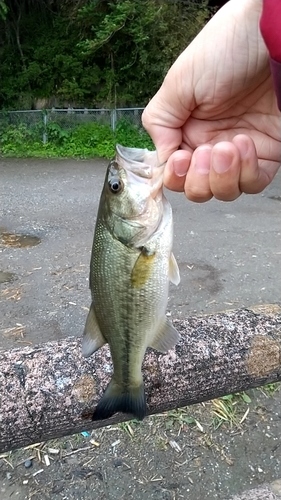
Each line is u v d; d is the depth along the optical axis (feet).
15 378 1.06
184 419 1.81
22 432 1.04
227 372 1.19
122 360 0.94
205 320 1.27
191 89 0.97
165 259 0.92
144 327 0.93
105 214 0.91
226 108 1.01
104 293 0.92
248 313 1.31
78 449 1.70
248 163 0.88
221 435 1.76
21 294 2.84
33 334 2.44
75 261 3.31
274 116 1.03
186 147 1.05
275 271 3.17
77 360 1.11
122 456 1.68
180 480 1.59
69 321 2.56
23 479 1.60
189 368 1.15
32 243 3.66
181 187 0.93
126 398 0.95
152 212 0.90
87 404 1.07
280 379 1.28
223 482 1.59
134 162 0.94
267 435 1.77
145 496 1.54
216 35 0.93
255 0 0.89
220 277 3.06
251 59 0.94
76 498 1.54
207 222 4.16
